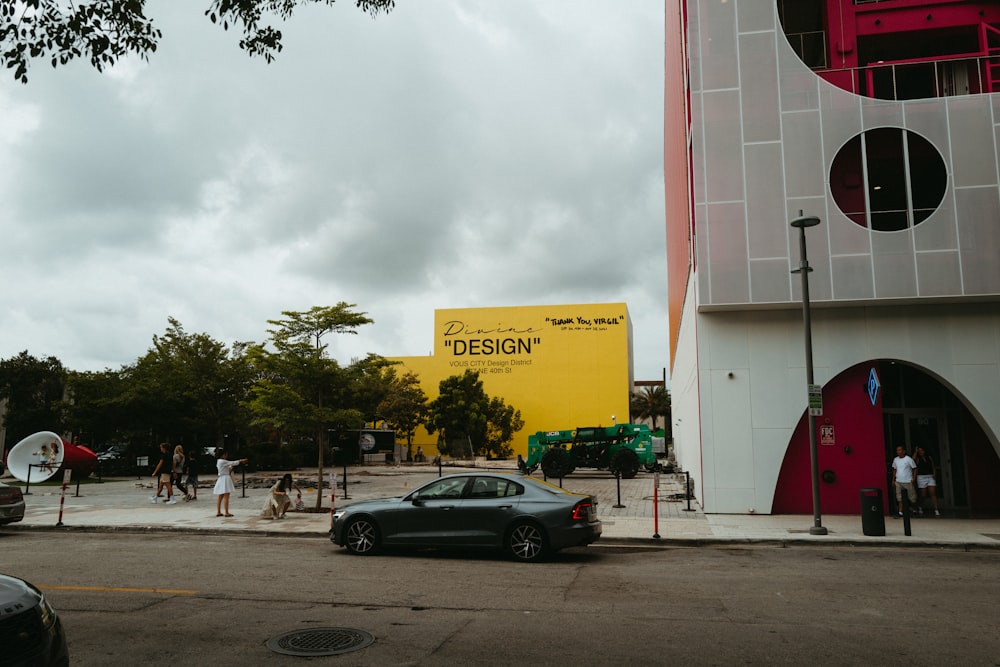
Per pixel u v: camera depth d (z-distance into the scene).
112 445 45.62
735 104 17.36
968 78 18.00
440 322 67.62
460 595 8.08
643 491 23.88
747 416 17.11
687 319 23.92
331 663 5.48
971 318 16.44
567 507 10.64
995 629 6.52
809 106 17.05
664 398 76.62
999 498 18.02
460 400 57.91
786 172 16.91
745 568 10.13
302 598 7.91
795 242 16.66
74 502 21.38
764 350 17.20
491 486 11.22
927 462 16.86
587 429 32.00
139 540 13.79
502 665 5.42
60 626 4.59
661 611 7.23
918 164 18.00
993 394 16.14
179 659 5.59
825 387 17.45
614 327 64.62
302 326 19.58
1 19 6.72
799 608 7.38
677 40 24.58
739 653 5.73
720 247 16.97
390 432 55.69
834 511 16.98
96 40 7.03
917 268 16.08
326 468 43.91
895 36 18.31
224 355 39.19
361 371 20.08
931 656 5.67
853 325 16.88
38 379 47.19
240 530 14.86
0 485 14.24
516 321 66.25
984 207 16.02
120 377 38.62
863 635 6.29
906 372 18.97
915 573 9.70
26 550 12.19
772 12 17.53
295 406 19.11
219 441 39.06
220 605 7.54
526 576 9.38
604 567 10.20
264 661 5.54
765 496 16.86
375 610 7.29
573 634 6.30
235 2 7.42
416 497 11.43
